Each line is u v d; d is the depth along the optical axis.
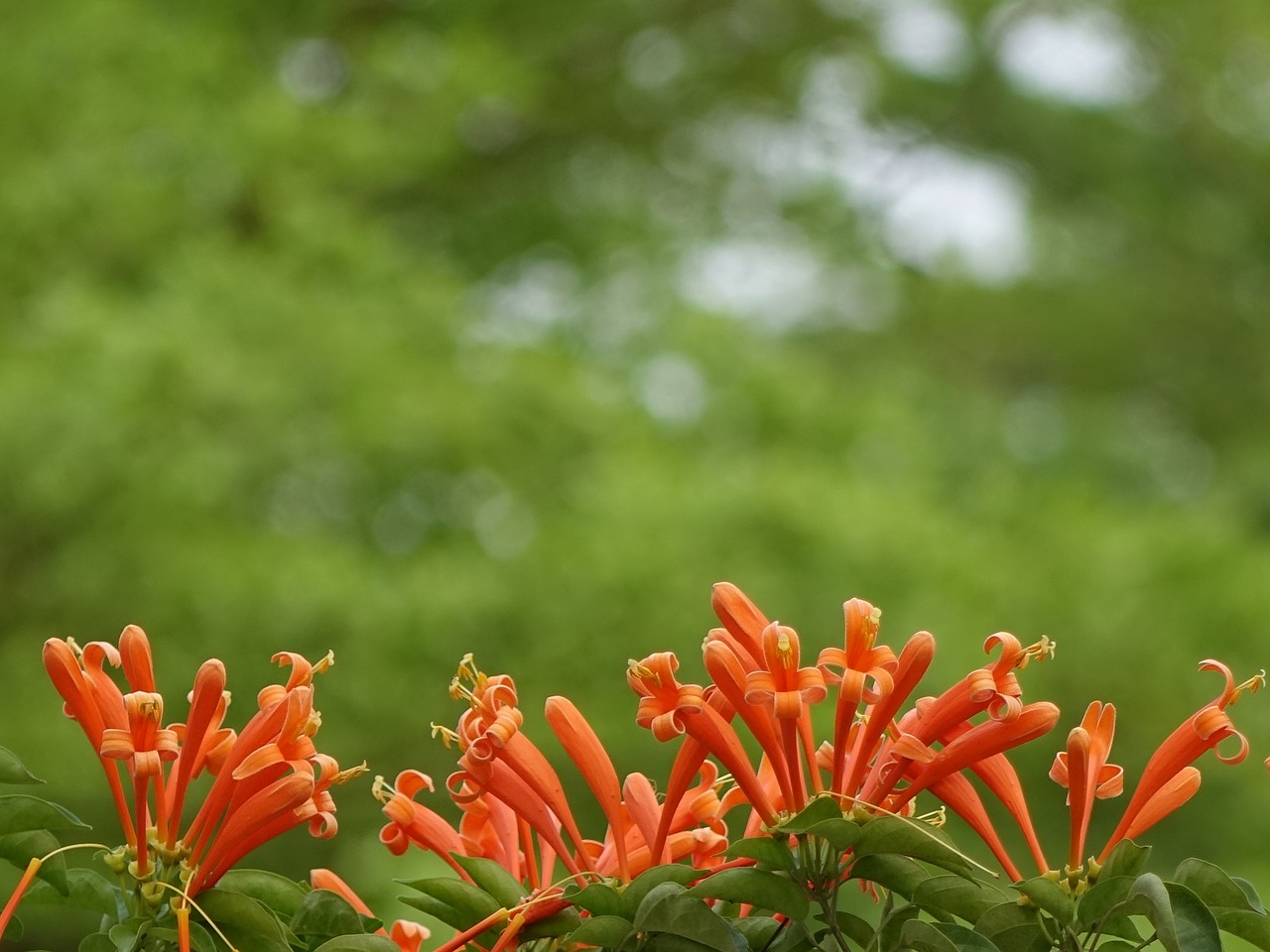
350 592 8.52
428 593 8.61
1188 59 13.90
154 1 10.90
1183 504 13.86
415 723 8.77
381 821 9.01
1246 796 9.79
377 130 10.54
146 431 8.35
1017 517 10.91
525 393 10.09
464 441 9.73
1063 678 9.59
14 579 8.96
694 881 1.67
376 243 10.17
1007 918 1.66
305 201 9.93
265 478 9.30
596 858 1.93
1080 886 1.68
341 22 13.05
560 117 14.38
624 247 13.75
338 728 8.73
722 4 14.56
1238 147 14.58
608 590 8.54
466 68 11.03
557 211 14.16
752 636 1.73
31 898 1.79
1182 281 15.34
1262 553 10.55
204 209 10.12
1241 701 9.65
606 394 10.62
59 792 8.77
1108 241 15.82
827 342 15.77
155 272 9.43
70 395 8.01
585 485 9.48
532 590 8.66
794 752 1.68
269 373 8.66
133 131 9.59
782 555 8.80
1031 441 14.82
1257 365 15.20
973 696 1.68
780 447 10.29
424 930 2.02
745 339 11.41
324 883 2.05
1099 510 10.84
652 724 1.70
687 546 8.71
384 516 10.02
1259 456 14.46
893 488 10.24
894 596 8.71
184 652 8.59
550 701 1.84
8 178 9.19
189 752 1.75
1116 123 15.15
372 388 9.23
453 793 1.84
